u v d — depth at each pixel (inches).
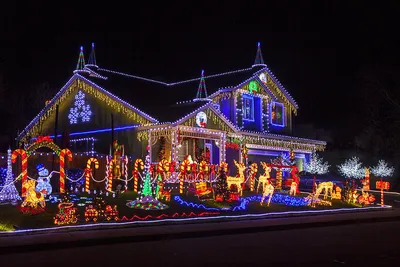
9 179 733.3
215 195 878.4
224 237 582.2
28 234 542.0
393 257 434.9
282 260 416.2
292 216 810.2
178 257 431.8
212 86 1334.9
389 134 1750.7
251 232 637.3
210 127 1133.1
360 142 1808.6
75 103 1263.5
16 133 1539.1
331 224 738.2
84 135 1219.9
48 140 739.4
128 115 1115.3
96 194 764.0
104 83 1237.1
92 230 583.8
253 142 1328.7
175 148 1018.1
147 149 1051.9
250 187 1106.1
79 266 387.2
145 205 751.1
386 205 1048.2
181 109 1111.0
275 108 1459.2
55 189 938.1
